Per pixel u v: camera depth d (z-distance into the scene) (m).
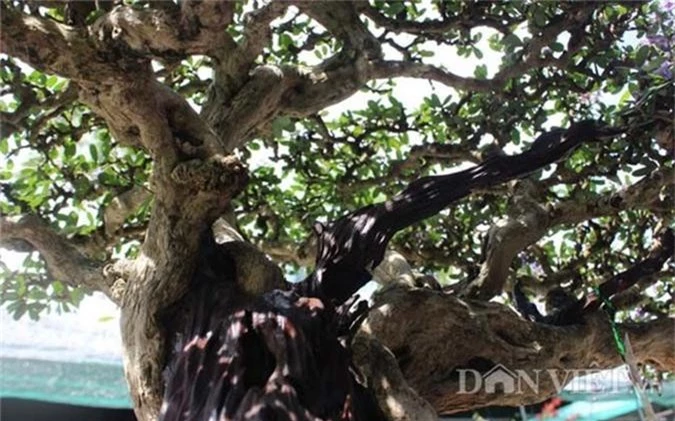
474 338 5.47
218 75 5.89
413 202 4.86
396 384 4.67
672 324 6.28
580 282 7.66
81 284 5.72
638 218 7.73
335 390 4.01
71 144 6.71
